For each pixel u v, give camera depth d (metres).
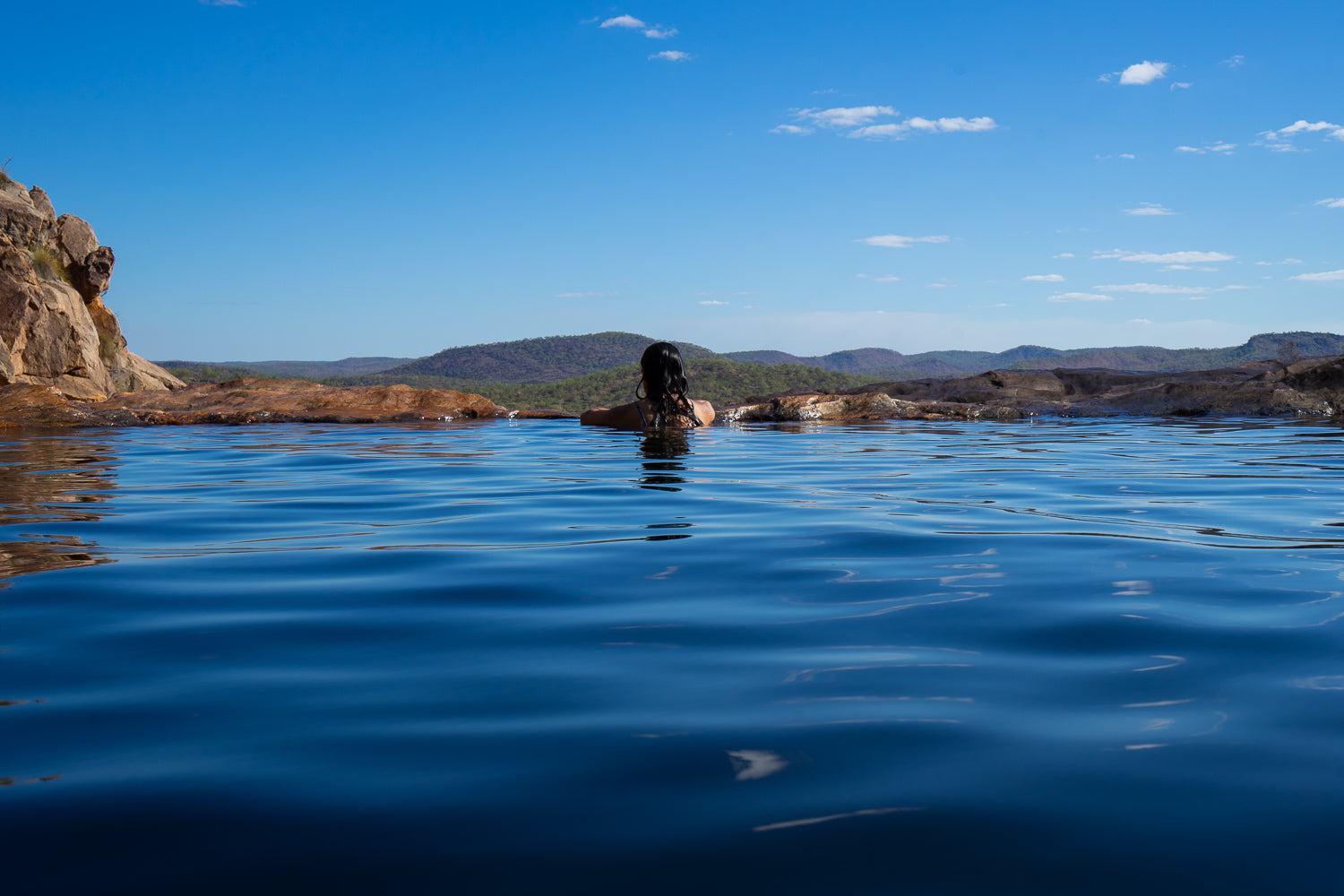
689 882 0.96
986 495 4.20
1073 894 0.92
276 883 0.96
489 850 1.02
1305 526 3.25
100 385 18.70
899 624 1.99
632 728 1.39
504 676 1.66
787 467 5.65
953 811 1.11
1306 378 12.32
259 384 14.32
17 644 1.87
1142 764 1.23
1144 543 2.93
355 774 1.23
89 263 21.03
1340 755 1.25
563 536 3.19
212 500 4.21
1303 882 0.94
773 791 1.17
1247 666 1.66
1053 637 1.87
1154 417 11.95
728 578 2.48
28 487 4.71
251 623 2.05
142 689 1.59
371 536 3.22
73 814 1.12
